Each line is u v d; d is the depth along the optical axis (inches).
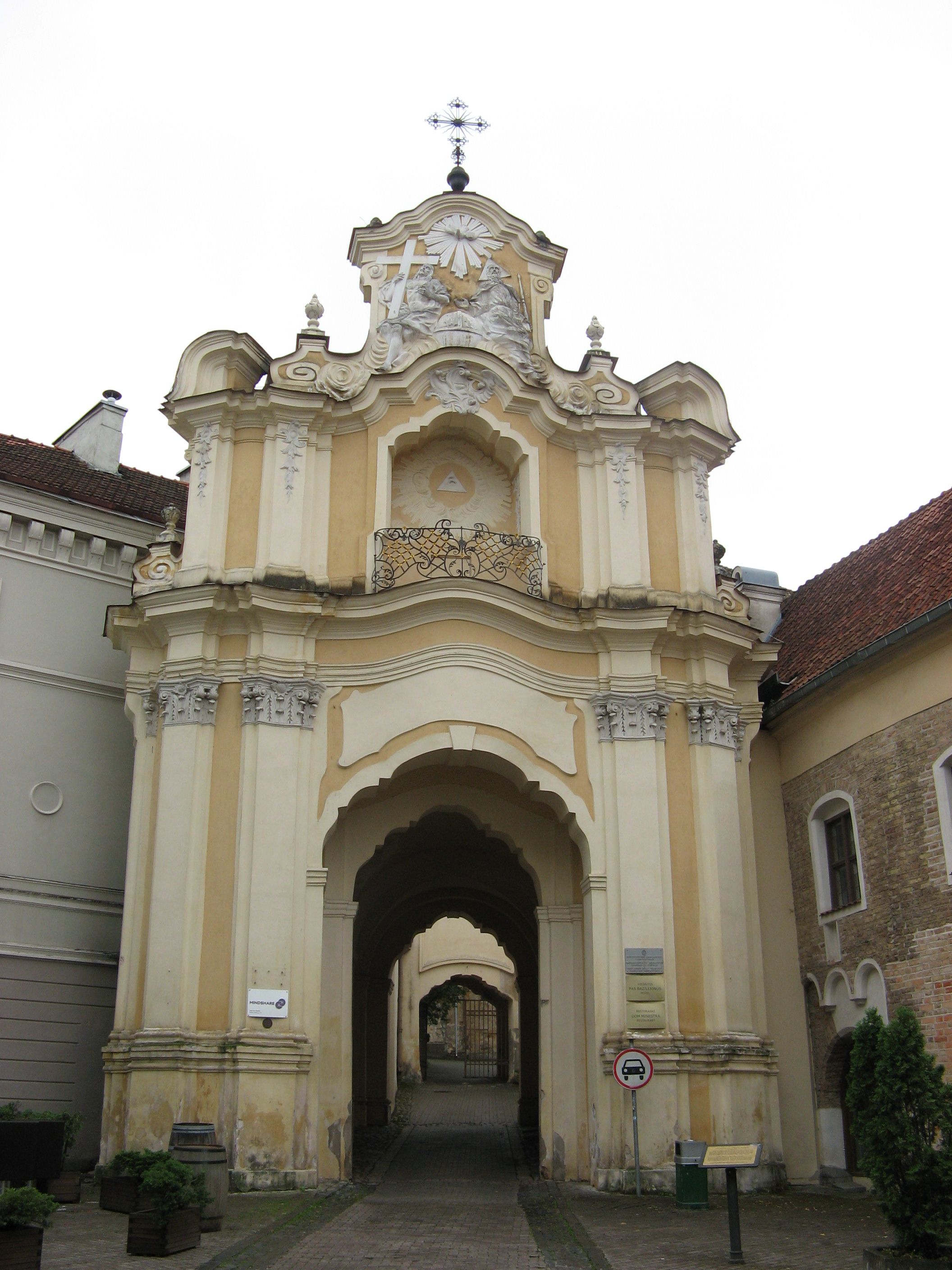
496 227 846.5
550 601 743.1
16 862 798.5
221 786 687.1
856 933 703.7
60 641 853.2
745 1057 669.9
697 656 747.4
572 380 813.9
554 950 745.6
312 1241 472.7
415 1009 1589.6
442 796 767.1
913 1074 418.6
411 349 796.6
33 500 858.1
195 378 772.0
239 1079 621.0
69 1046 784.9
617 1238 497.7
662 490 792.3
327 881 736.3
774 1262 443.2
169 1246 433.1
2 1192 394.9
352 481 758.5
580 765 720.3
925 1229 399.5
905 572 775.7
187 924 657.6
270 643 703.1
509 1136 963.3
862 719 713.0
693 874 708.7
